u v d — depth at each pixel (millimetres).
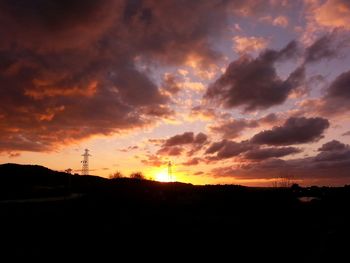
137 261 28375
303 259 29344
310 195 68438
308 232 38906
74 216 40625
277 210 52812
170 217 44969
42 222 36531
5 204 43875
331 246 31891
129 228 37812
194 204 56750
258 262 28938
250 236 36875
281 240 35188
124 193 64625
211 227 40688
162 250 31609
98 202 51219
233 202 59688
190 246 33375
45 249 28766
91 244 31469
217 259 29781
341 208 54094
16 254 26891
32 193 56875
